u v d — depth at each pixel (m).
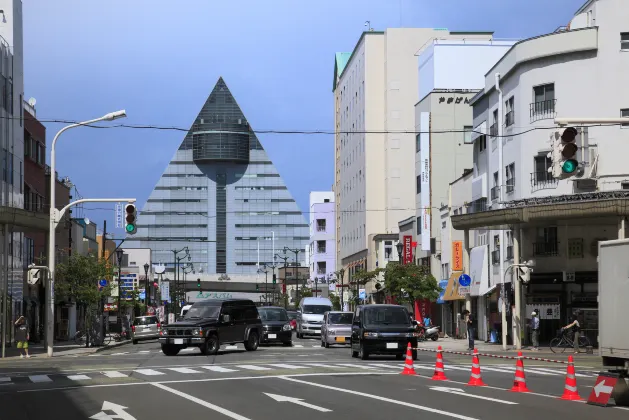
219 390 19.69
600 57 45.12
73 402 17.53
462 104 75.44
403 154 102.62
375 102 106.25
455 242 60.22
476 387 20.52
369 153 106.25
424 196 74.38
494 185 53.22
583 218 39.25
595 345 43.44
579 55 45.66
